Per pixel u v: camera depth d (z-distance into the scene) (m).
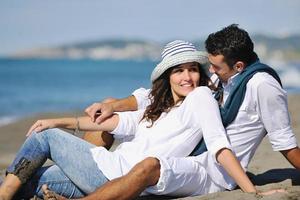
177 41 4.33
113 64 93.56
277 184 4.54
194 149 4.20
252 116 4.14
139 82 37.69
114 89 31.44
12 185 4.06
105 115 4.38
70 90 30.58
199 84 4.31
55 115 14.15
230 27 4.13
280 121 4.05
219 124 4.04
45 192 3.96
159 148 4.13
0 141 10.48
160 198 4.16
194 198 4.04
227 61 4.10
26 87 32.72
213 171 4.18
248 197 3.93
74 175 4.10
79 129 4.36
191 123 4.11
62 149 4.10
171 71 4.23
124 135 4.42
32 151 4.09
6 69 64.75
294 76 33.91
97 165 4.05
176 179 3.98
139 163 3.88
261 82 4.01
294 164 4.13
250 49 4.12
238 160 4.12
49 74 51.25
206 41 4.19
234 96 4.10
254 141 4.23
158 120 4.23
